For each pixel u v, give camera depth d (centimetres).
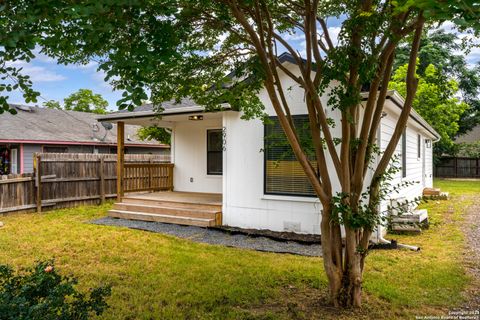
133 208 915
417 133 1270
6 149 1512
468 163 2578
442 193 1340
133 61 228
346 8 413
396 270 493
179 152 1117
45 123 1716
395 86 1938
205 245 636
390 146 365
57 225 804
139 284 444
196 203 848
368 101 354
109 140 1792
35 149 1508
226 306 383
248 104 493
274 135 620
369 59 320
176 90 439
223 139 807
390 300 393
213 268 504
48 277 269
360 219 349
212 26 382
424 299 398
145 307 379
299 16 493
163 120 1033
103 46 251
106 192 1182
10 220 863
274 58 371
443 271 488
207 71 445
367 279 456
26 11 218
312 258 557
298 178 722
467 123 2698
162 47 242
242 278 464
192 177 1091
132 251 591
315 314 360
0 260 536
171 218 837
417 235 715
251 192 774
